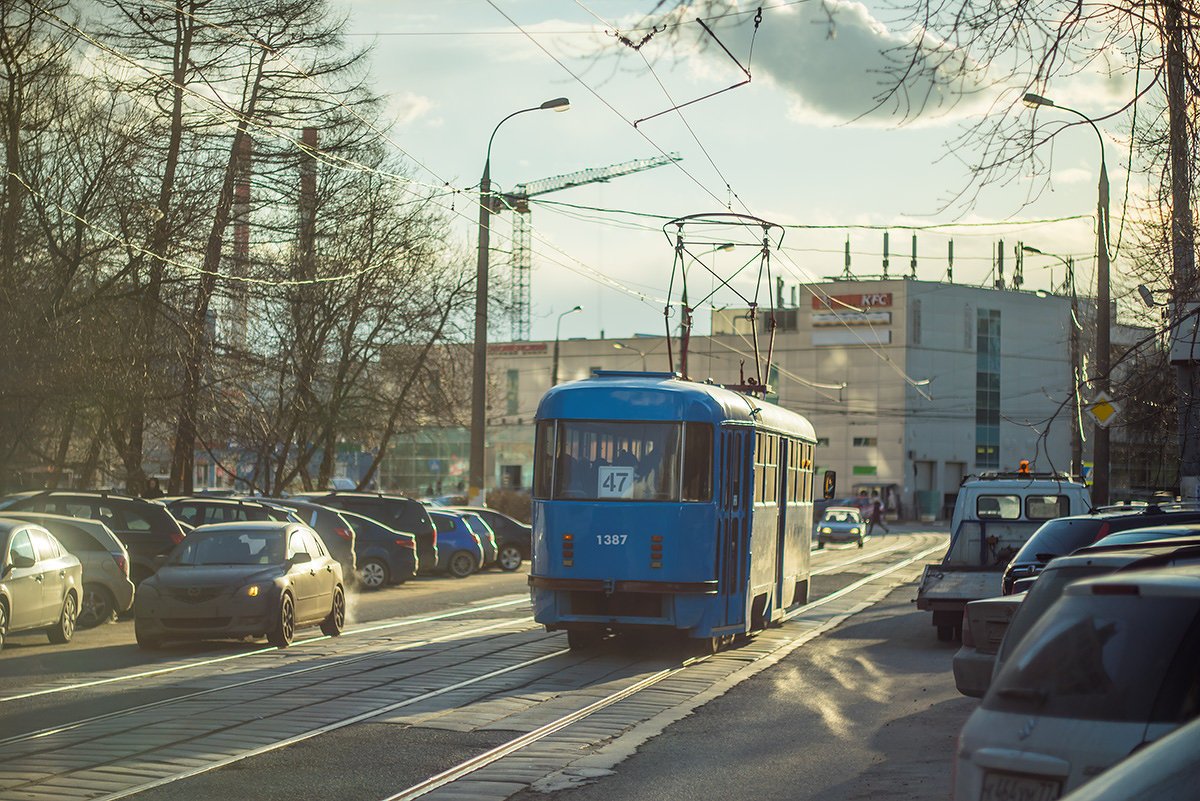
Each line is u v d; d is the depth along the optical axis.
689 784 9.09
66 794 8.49
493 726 11.51
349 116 35.28
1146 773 3.35
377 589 31.38
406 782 9.05
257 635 17.81
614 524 16.88
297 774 9.27
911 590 31.81
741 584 18.03
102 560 20.86
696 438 17.05
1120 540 9.91
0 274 25.73
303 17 34.03
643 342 107.94
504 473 112.00
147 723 11.38
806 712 12.60
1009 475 23.36
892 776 9.31
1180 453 18.36
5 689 13.53
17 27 25.47
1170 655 4.94
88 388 28.38
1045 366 102.06
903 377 95.81
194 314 32.19
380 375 44.03
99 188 28.08
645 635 19.70
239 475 45.47
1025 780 5.04
